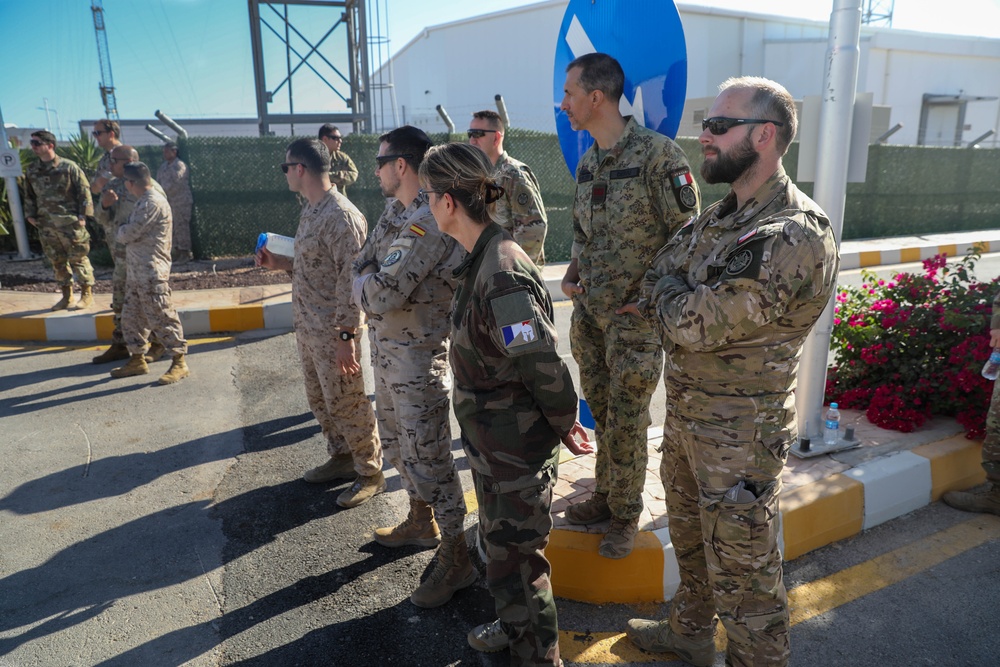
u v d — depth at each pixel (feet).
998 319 9.98
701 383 6.02
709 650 7.55
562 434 6.59
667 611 8.69
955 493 10.87
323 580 9.48
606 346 8.77
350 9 42.73
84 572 9.71
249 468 12.85
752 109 5.60
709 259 6.07
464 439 6.79
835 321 14.16
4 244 35.17
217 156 32.32
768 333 5.72
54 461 13.16
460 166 6.20
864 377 13.61
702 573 7.20
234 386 17.31
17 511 11.35
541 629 6.68
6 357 20.13
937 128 91.09
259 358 19.61
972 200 47.88
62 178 22.48
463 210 6.34
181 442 13.99
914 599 8.72
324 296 10.68
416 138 8.61
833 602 8.70
